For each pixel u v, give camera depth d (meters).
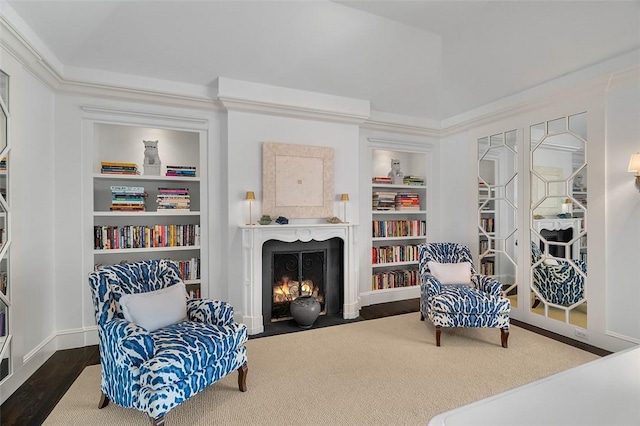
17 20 2.15
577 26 2.69
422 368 2.50
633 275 2.66
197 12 2.65
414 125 4.46
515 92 3.60
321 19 2.90
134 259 3.50
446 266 3.44
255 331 3.32
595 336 2.91
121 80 3.03
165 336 1.94
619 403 1.06
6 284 2.16
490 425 0.93
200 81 3.29
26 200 2.42
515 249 3.70
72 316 2.95
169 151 3.76
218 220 3.49
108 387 1.90
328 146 3.83
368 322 3.62
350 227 3.79
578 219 3.05
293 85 3.54
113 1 2.40
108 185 3.46
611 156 2.80
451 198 4.61
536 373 2.42
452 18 3.03
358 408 1.99
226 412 1.96
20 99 2.30
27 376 2.38
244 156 3.44
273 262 3.62
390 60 3.47
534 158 3.47
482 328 3.39
